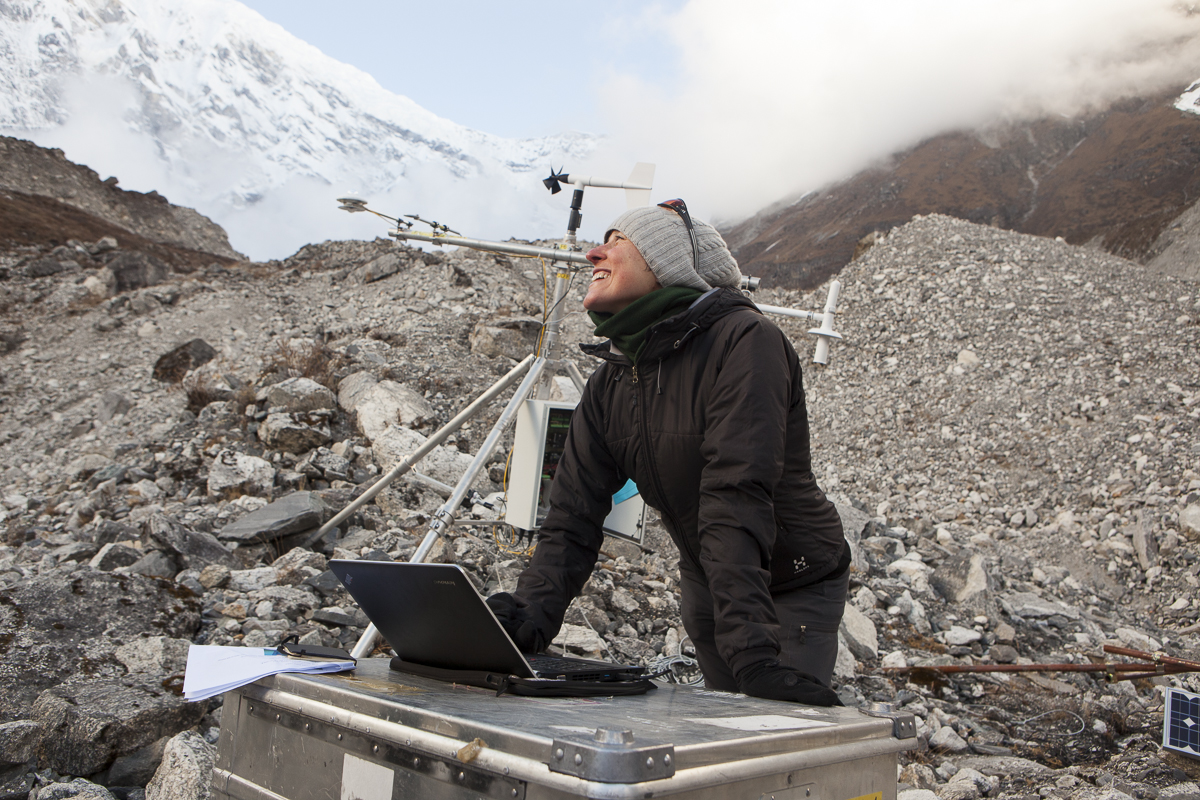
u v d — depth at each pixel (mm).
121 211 44062
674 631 3533
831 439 10281
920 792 2391
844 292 13805
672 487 1532
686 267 1492
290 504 4238
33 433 7953
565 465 1649
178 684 2402
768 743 807
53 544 4219
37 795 1957
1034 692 3672
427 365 7625
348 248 16984
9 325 12664
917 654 3934
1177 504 6938
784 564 1690
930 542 5254
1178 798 2525
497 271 12383
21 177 41375
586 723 825
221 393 6957
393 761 859
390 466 5250
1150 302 11641
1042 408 9469
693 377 1422
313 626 3033
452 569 996
